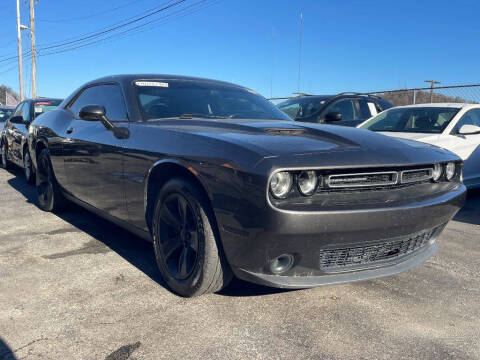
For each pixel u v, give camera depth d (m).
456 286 3.02
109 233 4.15
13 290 2.81
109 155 3.35
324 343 2.23
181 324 2.40
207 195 2.46
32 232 4.16
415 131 6.04
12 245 3.75
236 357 2.09
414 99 11.84
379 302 2.74
